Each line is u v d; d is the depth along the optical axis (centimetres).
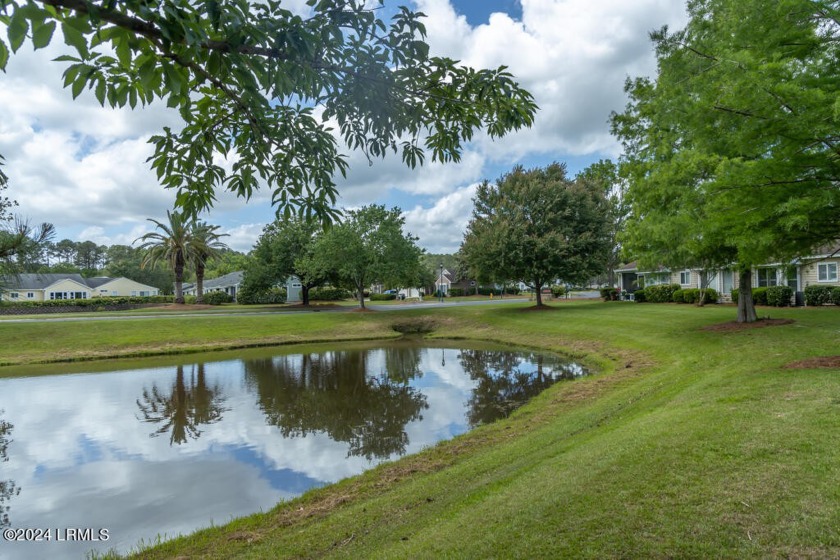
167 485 654
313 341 2331
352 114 334
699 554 271
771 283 2356
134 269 6838
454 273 8000
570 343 1825
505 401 1077
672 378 992
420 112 354
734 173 697
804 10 661
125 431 909
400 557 339
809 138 650
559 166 3027
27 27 176
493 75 321
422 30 270
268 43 246
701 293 2462
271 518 535
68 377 1473
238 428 920
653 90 1340
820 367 773
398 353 1916
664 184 1127
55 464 741
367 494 582
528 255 2620
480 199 3027
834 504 311
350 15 253
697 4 1071
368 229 3219
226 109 319
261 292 4506
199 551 464
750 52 700
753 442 442
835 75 687
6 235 1264
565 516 340
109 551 486
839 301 1967
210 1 198
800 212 656
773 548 270
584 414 821
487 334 2322
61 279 5662
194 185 334
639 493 362
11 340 1972
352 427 913
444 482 560
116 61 223
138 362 1758
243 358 1838
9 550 493
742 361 1007
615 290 3588
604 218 2830
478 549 314
